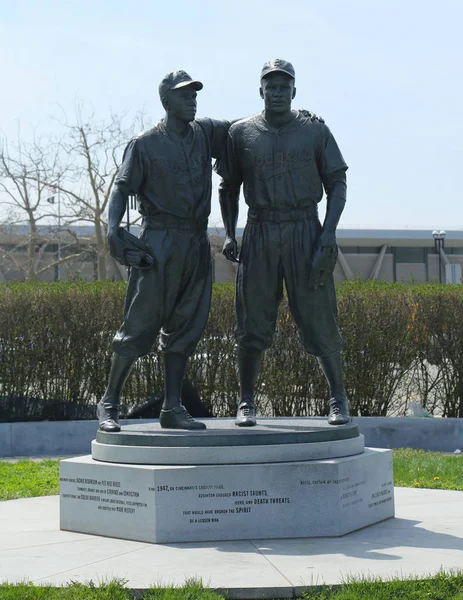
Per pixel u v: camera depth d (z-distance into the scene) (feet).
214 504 20.54
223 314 44.88
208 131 23.82
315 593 16.48
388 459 23.39
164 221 23.04
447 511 24.23
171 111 22.98
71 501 22.00
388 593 16.26
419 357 45.16
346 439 22.26
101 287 46.19
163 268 22.84
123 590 16.55
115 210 22.66
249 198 24.02
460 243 161.79
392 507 23.47
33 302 44.83
